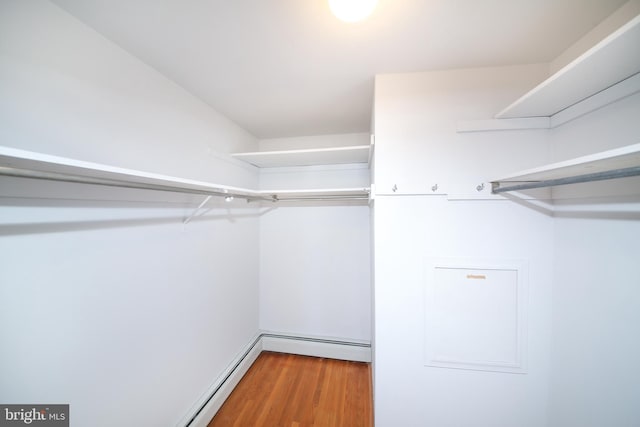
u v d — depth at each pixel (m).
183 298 1.42
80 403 0.89
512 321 1.24
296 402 1.72
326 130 2.25
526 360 1.22
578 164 0.68
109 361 0.99
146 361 1.17
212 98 1.58
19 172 0.58
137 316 1.12
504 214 1.24
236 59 1.17
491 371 1.26
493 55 1.15
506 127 1.22
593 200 0.97
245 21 0.92
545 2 0.83
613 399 0.88
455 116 1.28
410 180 1.31
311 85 1.43
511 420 1.24
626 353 0.84
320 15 0.89
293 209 2.45
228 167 1.92
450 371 1.29
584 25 0.93
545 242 1.20
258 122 2.03
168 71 1.27
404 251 1.32
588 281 0.99
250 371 2.08
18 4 0.74
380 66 1.24
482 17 0.90
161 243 1.26
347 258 2.35
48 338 0.80
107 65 1.00
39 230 0.78
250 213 2.29
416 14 0.88
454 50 1.11
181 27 0.95
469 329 1.28
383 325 1.34
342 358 2.26
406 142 1.31
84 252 0.91
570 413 1.06
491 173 1.25
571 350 1.07
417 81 1.30
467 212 1.28
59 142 0.85
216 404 1.62
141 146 1.17
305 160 2.13
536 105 1.05
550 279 1.19
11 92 0.73
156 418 1.22
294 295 2.45
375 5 0.80
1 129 0.71
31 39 0.77
